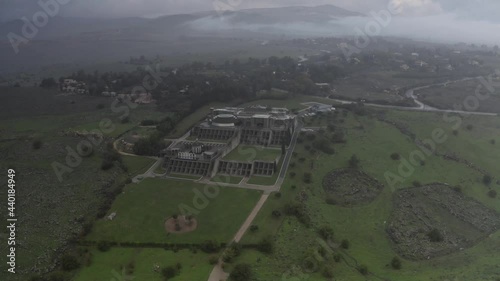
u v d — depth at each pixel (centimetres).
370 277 14038
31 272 13688
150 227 16538
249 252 14975
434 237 17088
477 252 16450
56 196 18112
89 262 14362
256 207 17938
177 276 13550
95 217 17088
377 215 18400
